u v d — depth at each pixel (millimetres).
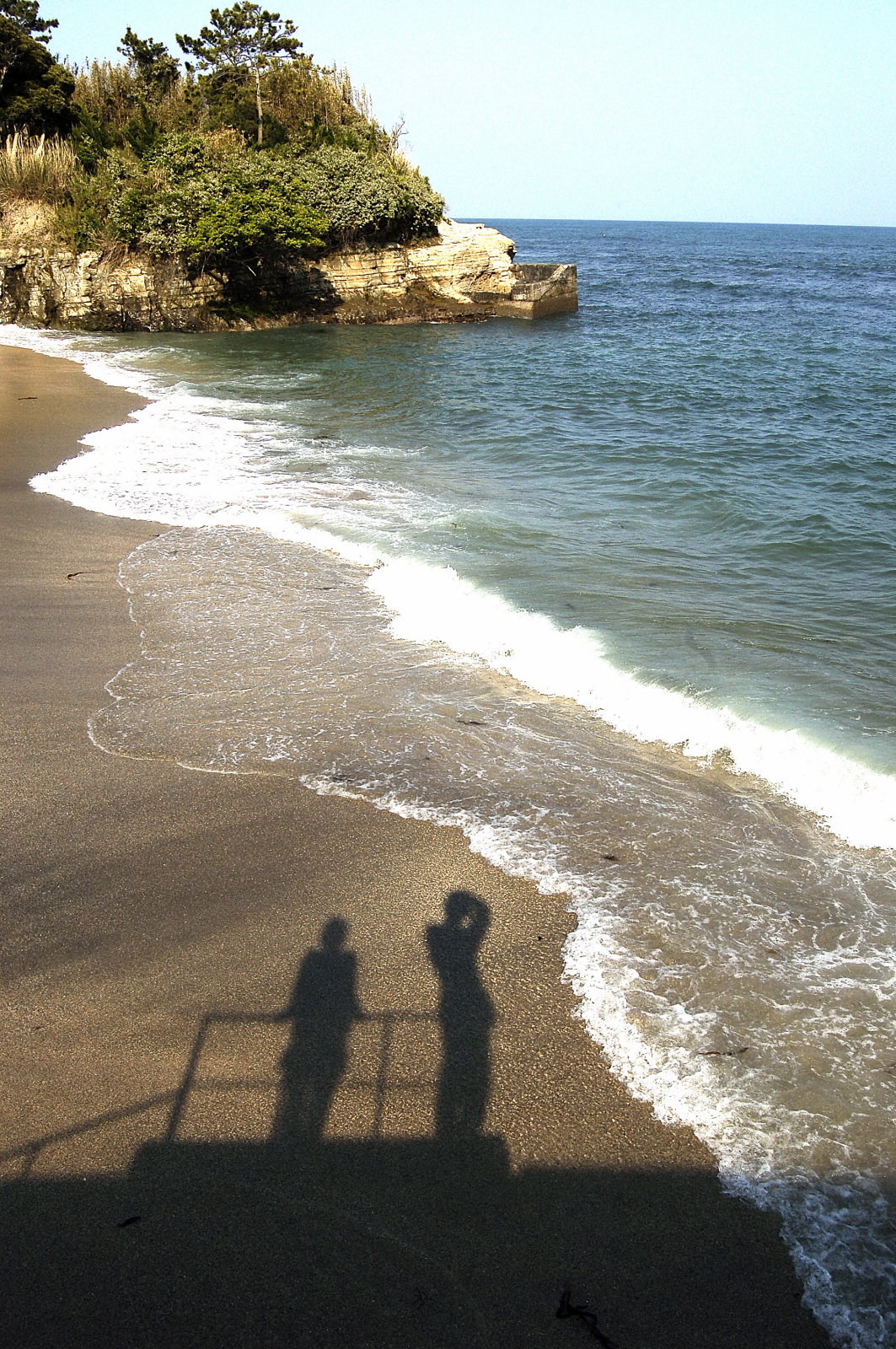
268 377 21766
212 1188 3236
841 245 139375
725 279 60562
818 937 4527
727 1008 4078
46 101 33812
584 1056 3824
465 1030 3945
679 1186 3299
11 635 7672
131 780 5730
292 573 9320
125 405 17219
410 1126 3498
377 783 5773
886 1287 2988
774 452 15234
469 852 5125
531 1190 3266
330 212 32938
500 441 15875
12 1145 3371
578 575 9453
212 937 4453
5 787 5609
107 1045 3814
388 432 16297
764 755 6113
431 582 9016
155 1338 2770
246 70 38656
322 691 6941
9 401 16844
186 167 30859
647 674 7234
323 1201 3201
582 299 45281
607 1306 2900
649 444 15711
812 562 10117
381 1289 2922
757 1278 3002
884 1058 3828
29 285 29469
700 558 10172
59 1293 2893
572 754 6203
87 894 4730
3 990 4094
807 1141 3469
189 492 11859
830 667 7445
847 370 24391
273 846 5152
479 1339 2793
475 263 36594
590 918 4621
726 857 5129
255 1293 2898
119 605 8398
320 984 4180
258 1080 3672
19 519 10484
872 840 5301
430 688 7062
